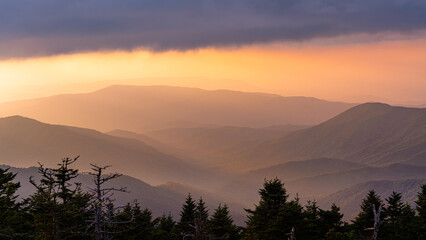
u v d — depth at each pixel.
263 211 57.34
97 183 25.06
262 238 54.44
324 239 53.97
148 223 52.41
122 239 47.81
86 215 37.41
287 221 51.19
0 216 39.12
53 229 32.53
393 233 57.31
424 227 51.41
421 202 55.09
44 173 34.84
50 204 33.00
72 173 36.16
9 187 44.22
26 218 40.81
